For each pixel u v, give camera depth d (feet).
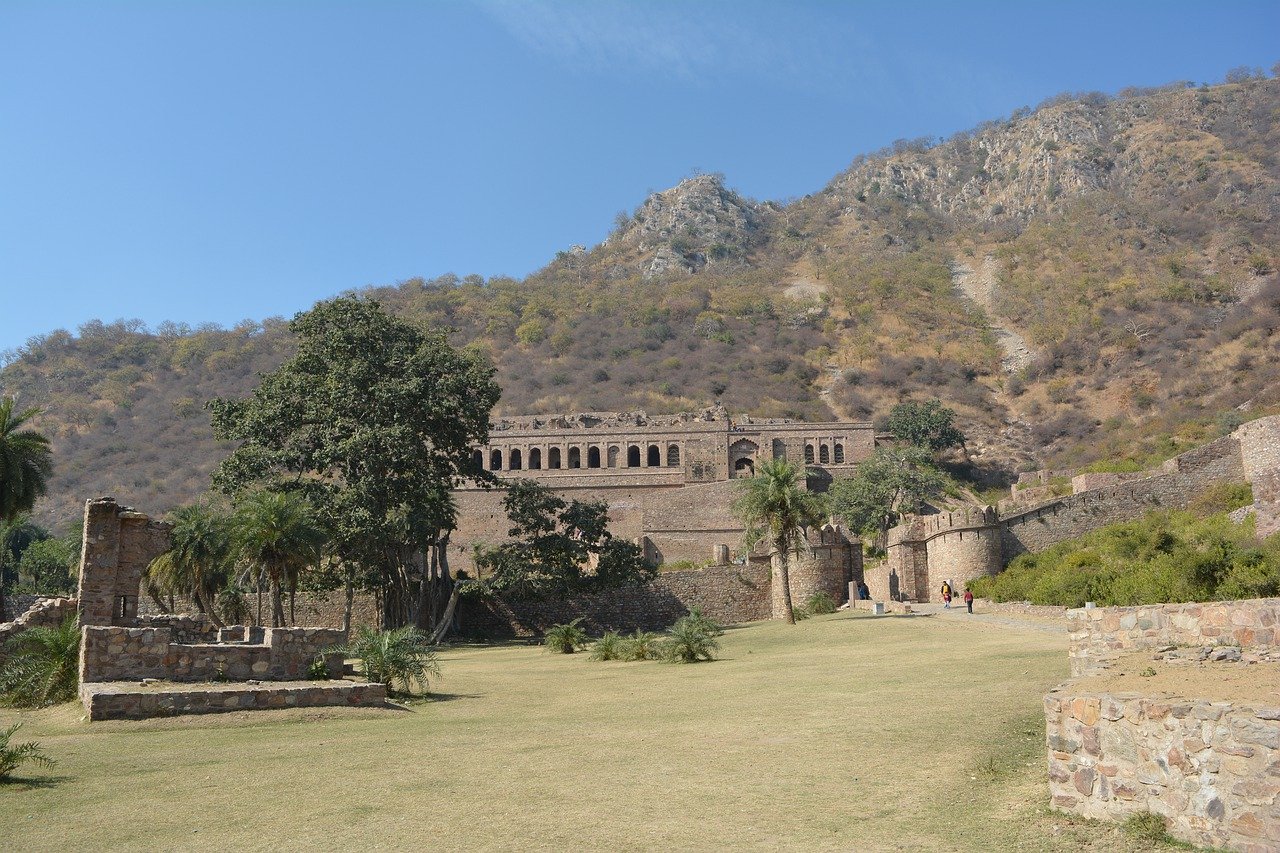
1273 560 111.55
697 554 288.51
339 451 169.48
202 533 147.02
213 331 631.97
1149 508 183.01
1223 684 38.09
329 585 172.04
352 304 191.42
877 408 496.23
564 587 194.70
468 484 332.39
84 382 565.12
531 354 583.17
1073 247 650.43
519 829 39.14
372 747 56.90
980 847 35.19
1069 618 50.21
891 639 115.75
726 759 50.14
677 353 573.74
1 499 142.41
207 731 63.05
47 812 42.93
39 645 79.25
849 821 38.73
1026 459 435.94
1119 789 36.35
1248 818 32.12
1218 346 463.42
